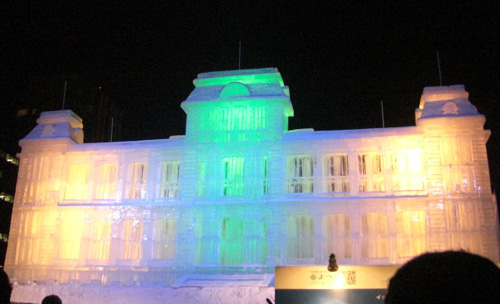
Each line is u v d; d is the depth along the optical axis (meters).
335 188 44.06
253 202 43.62
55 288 37.84
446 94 43.19
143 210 45.69
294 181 44.69
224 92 46.78
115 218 46.03
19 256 46.62
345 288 16.17
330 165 45.22
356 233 41.66
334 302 16.12
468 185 40.41
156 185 46.38
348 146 43.81
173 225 45.91
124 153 47.69
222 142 45.72
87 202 47.12
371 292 15.96
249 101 46.19
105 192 47.69
